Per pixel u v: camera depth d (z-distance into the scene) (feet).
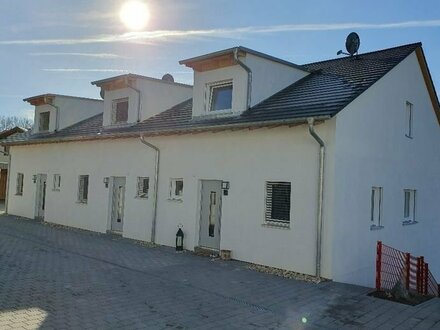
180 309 22.50
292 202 32.65
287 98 38.42
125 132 46.37
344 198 31.81
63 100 64.34
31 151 65.36
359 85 35.45
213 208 39.14
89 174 53.06
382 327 20.97
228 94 41.55
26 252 36.81
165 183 43.06
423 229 45.73
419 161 45.11
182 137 41.73
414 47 43.09
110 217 50.06
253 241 34.91
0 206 88.63
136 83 49.83
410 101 43.21
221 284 28.02
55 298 23.47
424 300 26.11
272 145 34.30
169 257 36.58
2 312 20.74
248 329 20.02
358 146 33.68
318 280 29.94
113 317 20.77
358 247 33.35
